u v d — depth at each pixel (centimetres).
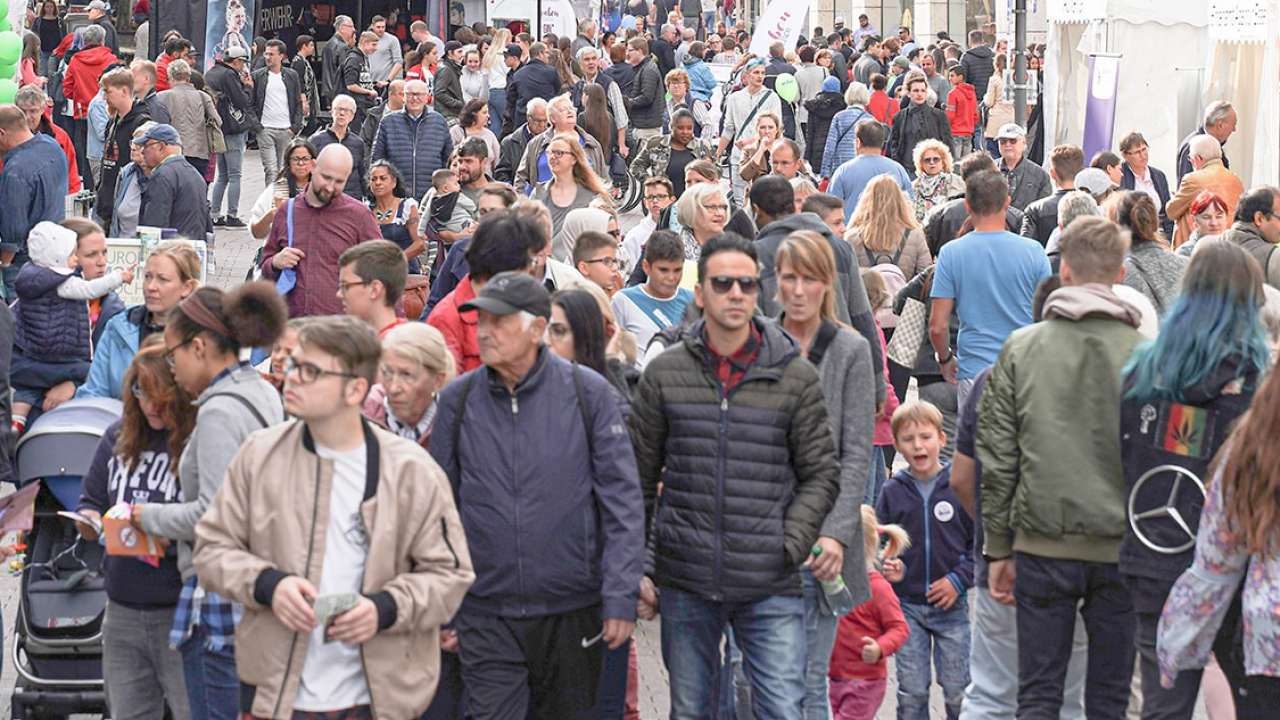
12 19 2839
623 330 1373
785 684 1097
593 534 1062
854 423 1180
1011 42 5156
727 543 1086
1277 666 956
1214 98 3148
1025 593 1105
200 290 1050
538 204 1510
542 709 1089
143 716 1116
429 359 1136
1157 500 1040
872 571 1273
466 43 4475
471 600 1057
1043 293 1227
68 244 1709
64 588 1238
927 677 1340
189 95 3538
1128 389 1052
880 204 2052
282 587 895
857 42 7638
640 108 4119
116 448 1083
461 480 1058
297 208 1889
